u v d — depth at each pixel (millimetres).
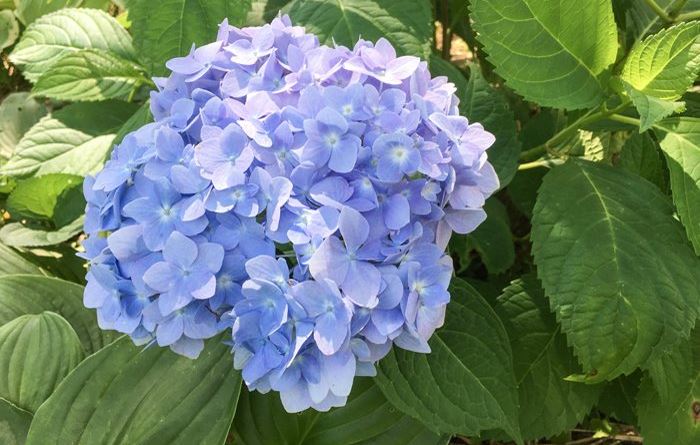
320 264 253
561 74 368
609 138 512
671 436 422
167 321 274
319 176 273
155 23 397
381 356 285
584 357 356
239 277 272
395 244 273
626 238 363
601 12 354
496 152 426
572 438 523
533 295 430
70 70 483
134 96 552
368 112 281
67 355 383
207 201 268
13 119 583
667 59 349
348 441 390
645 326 351
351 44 405
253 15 470
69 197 487
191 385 343
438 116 289
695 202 352
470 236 487
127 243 273
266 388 280
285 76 308
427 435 391
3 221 543
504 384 353
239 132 277
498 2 350
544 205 378
